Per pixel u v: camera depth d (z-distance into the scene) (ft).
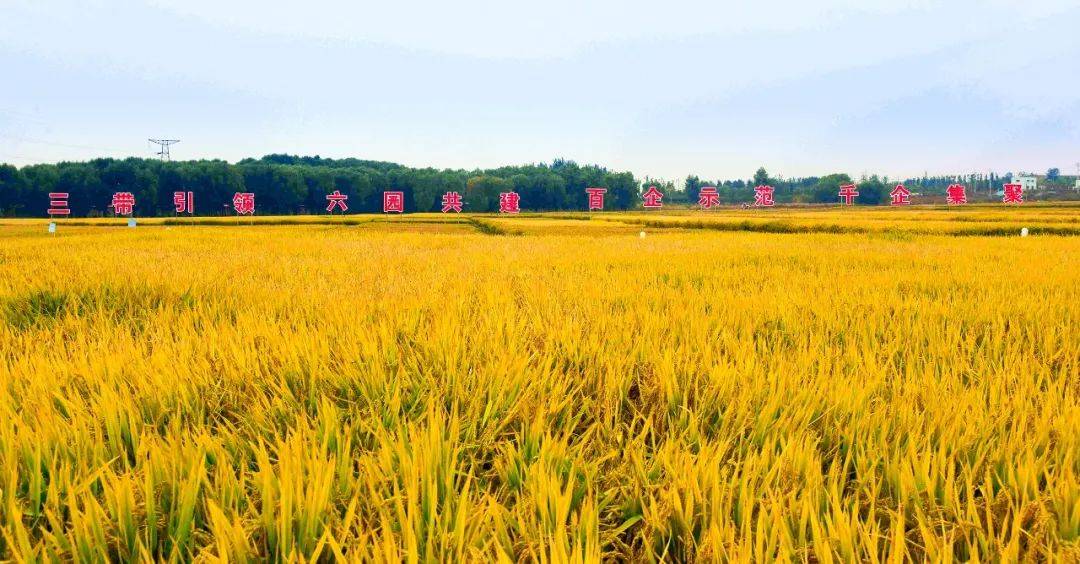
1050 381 10.32
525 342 12.62
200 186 421.59
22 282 22.75
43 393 8.95
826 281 26.05
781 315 16.75
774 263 36.52
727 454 7.80
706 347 11.90
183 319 16.01
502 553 4.86
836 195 593.42
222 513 5.31
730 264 36.14
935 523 5.72
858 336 14.53
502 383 9.62
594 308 17.53
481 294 21.52
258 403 8.64
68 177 392.88
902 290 23.66
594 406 9.46
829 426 8.39
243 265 32.30
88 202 396.57
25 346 12.94
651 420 8.77
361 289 22.25
